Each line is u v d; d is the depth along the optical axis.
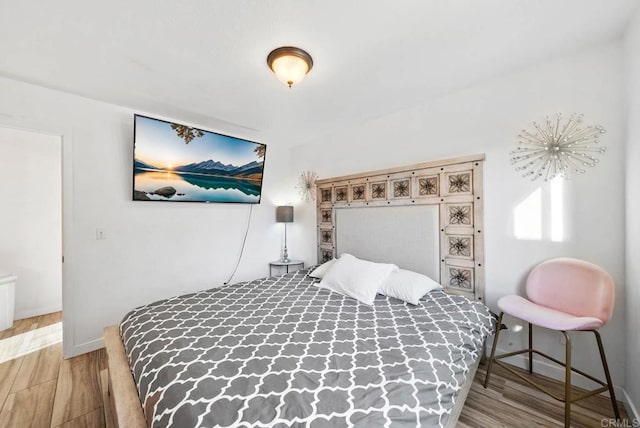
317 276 2.67
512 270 2.00
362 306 1.91
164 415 0.90
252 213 3.54
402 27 1.48
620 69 1.61
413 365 1.15
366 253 2.86
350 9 1.34
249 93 2.26
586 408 1.57
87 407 1.66
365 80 2.06
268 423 0.83
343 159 3.21
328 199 3.31
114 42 1.58
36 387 1.86
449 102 2.32
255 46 1.63
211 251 3.15
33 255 3.25
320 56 1.74
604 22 1.47
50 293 3.36
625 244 1.59
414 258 2.47
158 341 1.36
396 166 2.69
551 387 1.77
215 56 1.73
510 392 1.74
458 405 1.37
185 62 1.80
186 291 2.94
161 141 2.60
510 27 1.49
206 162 2.93
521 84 1.96
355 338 1.40
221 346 1.31
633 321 1.46
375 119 2.87
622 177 1.61
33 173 3.26
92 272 2.35
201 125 3.04
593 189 1.70
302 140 3.63
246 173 3.30
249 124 3.03
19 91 2.03
